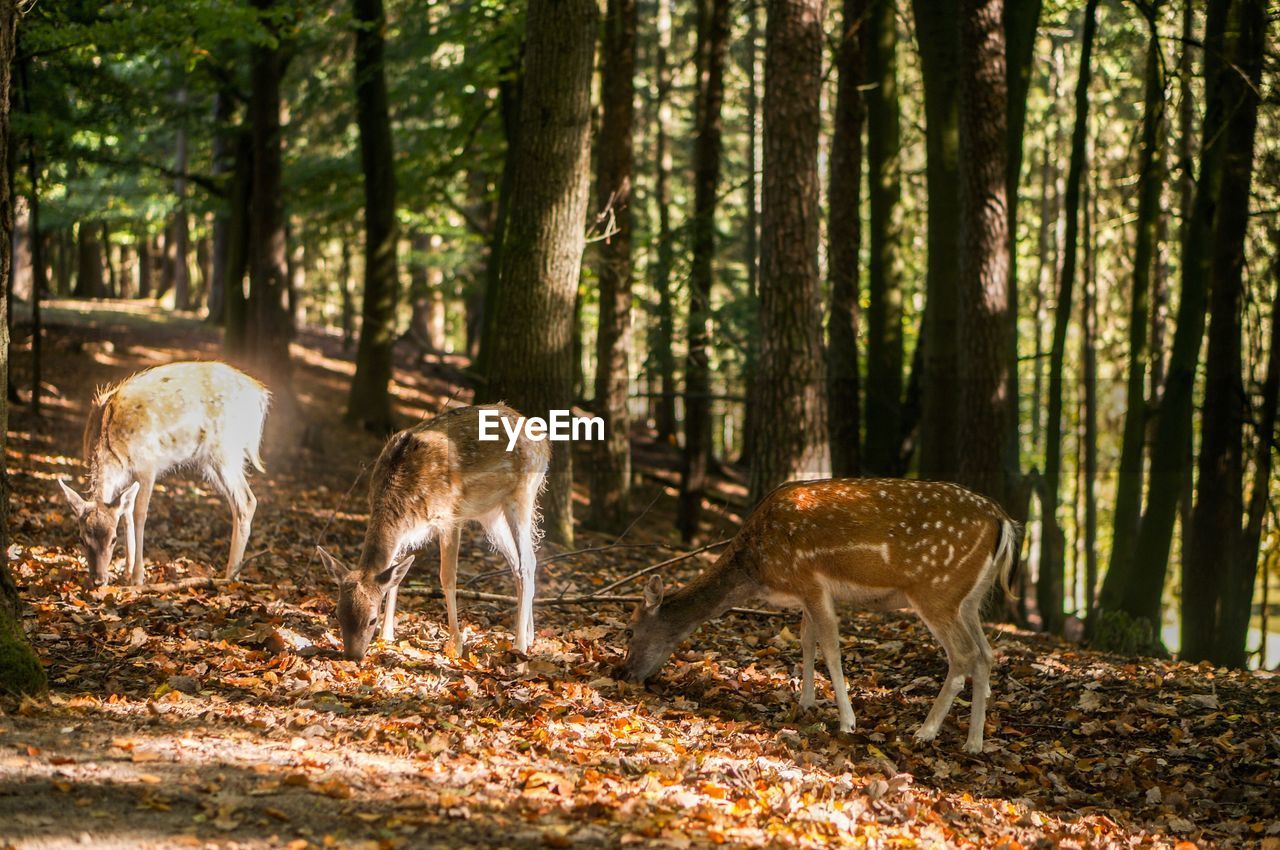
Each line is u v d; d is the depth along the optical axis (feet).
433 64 71.92
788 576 23.59
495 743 19.74
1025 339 101.35
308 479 54.03
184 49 49.01
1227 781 21.88
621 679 24.98
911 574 22.74
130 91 59.62
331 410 74.33
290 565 33.68
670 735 21.62
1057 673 28.40
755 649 29.43
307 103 76.33
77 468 45.96
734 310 59.00
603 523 55.21
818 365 39.88
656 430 94.89
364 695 21.68
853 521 22.90
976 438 42.19
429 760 18.45
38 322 55.26
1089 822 19.70
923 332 63.05
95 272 118.83
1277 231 50.60
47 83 55.16
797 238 39.29
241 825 15.02
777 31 38.93
